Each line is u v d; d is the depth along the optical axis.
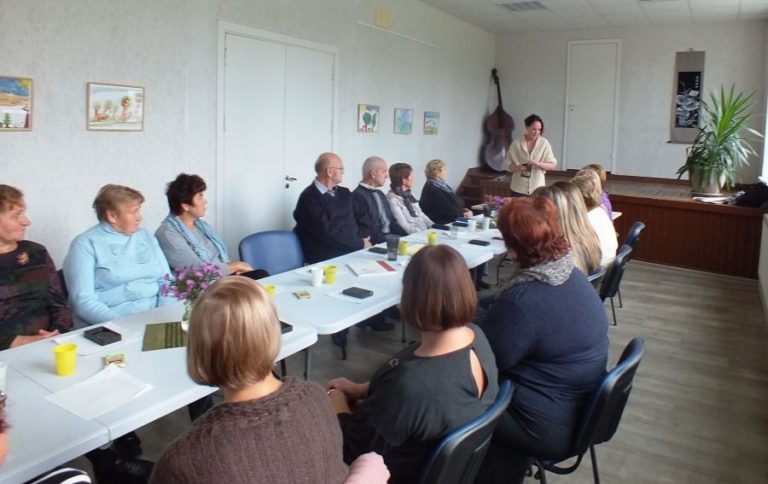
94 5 3.84
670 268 6.45
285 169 5.55
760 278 5.48
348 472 1.18
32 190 3.65
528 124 6.22
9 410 1.52
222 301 1.05
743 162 6.96
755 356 3.87
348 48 6.16
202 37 4.60
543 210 1.92
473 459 1.47
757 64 7.77
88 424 1.46
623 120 8.63
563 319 1.80
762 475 2.51
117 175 4.12
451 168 8.56
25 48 3.52
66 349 1.75
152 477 1.02
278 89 5.36
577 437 1.81
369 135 6.68
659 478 2.47
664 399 3.22
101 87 3.93
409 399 1.38
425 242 3.88
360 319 2.34
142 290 2.70
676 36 8.16
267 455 1.00
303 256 3.84
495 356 1.81
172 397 1.61
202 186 3.08
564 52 8.88
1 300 2.41
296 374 3.36
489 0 7.11
